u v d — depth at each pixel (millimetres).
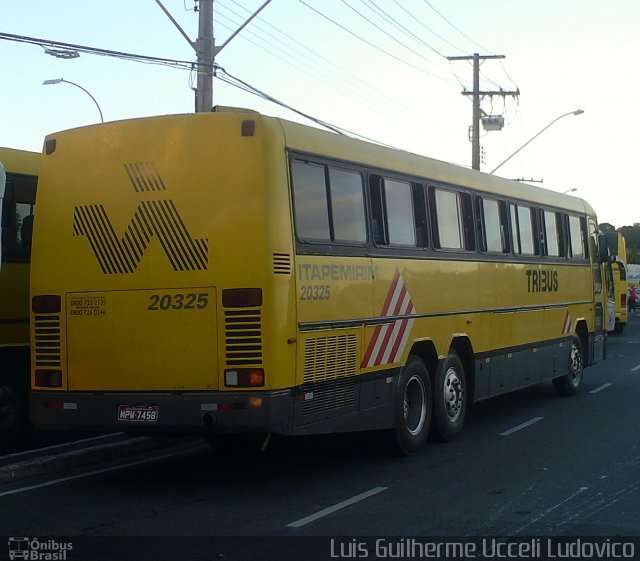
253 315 7945
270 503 8164
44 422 8711
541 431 12117
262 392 7902
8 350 10938
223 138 8195
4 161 10914
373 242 9570
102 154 8633
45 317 8766
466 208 11906
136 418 8266
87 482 9133
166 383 8227
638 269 58719
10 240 10906
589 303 16703
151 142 8422
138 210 8406
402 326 10039
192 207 8203
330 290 8711
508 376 13047
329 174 8914
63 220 8750
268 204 8023
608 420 13039
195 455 10664
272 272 7957
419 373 10594
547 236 14773
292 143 8406
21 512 7879
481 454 10500
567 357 15531
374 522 7465
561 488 8672
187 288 8164
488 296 12344
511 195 13359
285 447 11078
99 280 8516
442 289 11031
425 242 10711
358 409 9203
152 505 8125
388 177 10008
